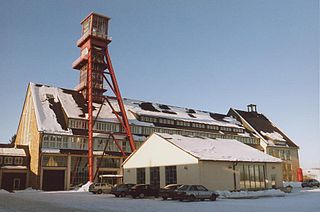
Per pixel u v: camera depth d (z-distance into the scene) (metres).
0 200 26.14
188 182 31.28
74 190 46.53
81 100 59.78
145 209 18.70
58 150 48.97
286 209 18.69
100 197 30.53
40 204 22.19
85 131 53.62
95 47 57.19
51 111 54.00
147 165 36.31
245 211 17.64
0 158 48.19
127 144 57.44
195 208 19.34
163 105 72.50
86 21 58.31
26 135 55.44
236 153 36.75
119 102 55.94
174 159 33.25
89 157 48.38
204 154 32.25
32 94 55.53
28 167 49.84
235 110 83.31
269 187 37.34
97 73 60.06
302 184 54.19
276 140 75.31
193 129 67.31
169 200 26.58
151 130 61.75
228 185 32.81
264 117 86.12
